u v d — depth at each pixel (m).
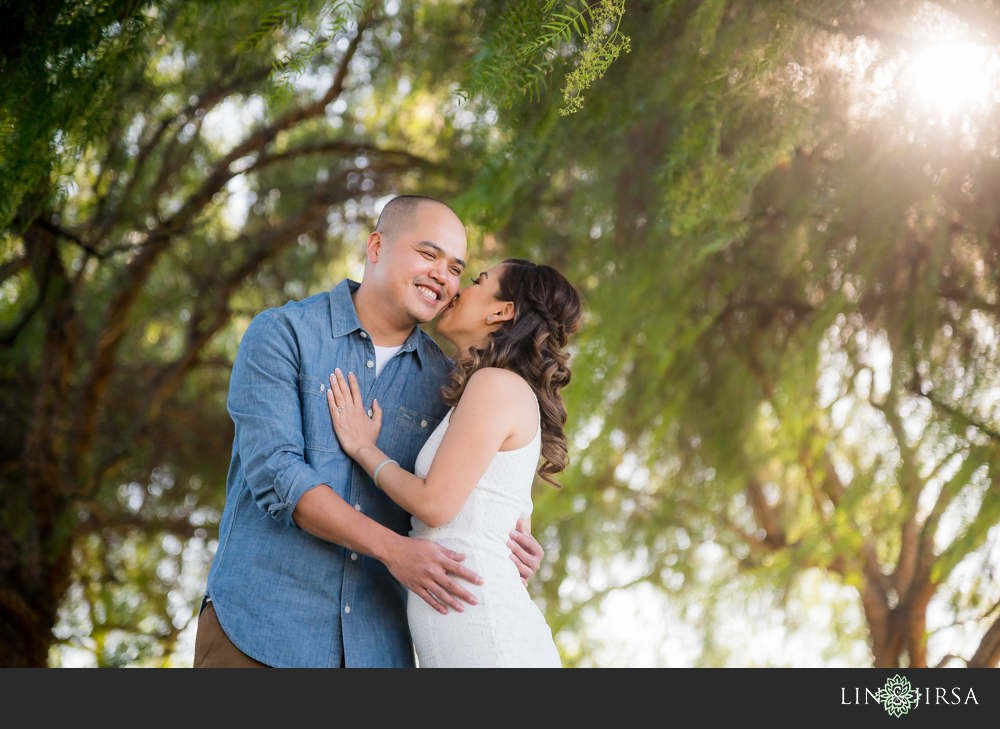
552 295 2.09
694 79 2.52
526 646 1.81
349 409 1.93
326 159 5.92
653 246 3.84
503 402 1.87
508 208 3.48
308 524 1.76
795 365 4.07
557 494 4.98
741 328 4.67
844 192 3.05
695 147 2.48
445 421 1.96
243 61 3.27
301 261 5.97
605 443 4.84
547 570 5.85
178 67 3.93
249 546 1.85
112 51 2.17
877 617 4.43
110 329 5.32
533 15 1.90
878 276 3.47
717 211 2.56
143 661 5.86
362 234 5.97
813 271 3.76
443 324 2.15
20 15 2.06
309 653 1.81
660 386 4.96
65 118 2.10
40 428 5.20
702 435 5.23
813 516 5.15
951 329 3.34
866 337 3.75
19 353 5.29
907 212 3.03
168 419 6.49
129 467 6.34
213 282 5.76
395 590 1.99
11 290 4.62
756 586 5.33
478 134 3.30
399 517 1.99
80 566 6.04
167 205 5.48
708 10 2.33
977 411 3.19
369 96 5.37
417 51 4.65
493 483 1.88
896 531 4.13
